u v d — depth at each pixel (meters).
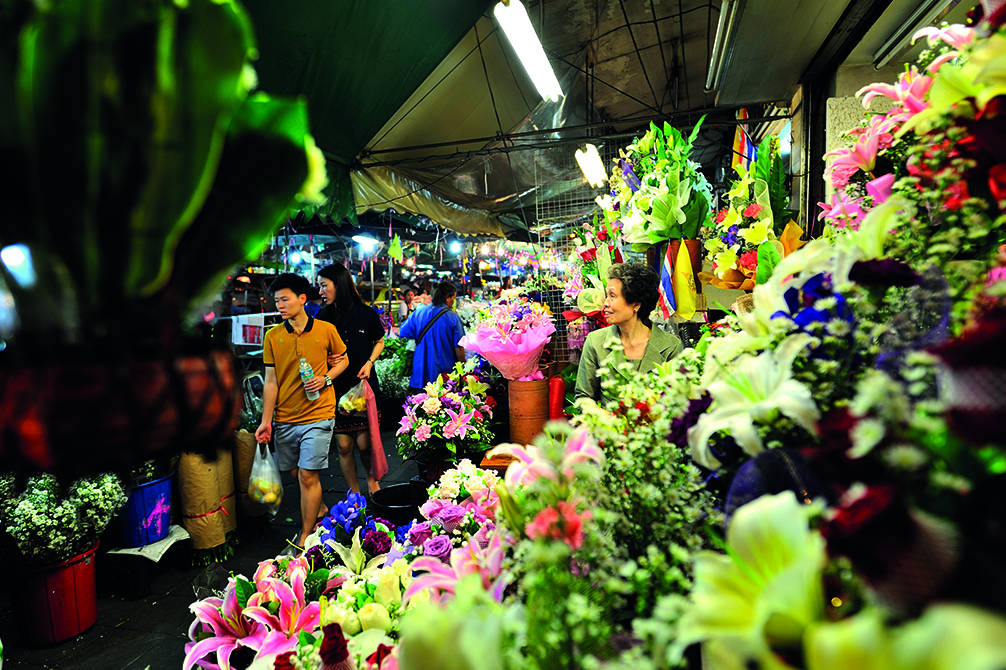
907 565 0.35
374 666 0.87
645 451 0.71
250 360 5.99
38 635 2.42
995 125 0.61
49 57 0.39
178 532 3.07
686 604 0.44
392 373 6.51
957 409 0.35
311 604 1.15
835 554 0.40
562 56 5.58
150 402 0.44
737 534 0.44
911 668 0.30
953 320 0.54
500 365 2.02
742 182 2.17
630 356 2.17
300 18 3.39
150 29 0.40
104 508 2.50
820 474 0.44
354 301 3.90
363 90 4.30
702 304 2.29
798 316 0.69
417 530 1.48
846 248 0.67
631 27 5.26
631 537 0.72
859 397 0.41
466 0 3.98
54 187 0.41
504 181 6.62
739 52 2.73
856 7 2.25
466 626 0.48
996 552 0.33
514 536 0.77
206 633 1.31
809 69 2.96
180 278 0.48
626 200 2.61
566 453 0.69
